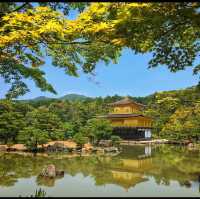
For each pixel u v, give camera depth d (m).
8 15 8.59
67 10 10.91
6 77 11.91
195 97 13.40
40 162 26.47
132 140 62.25
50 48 10.46
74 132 46.12
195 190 16.27
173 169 23.72
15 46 9.19
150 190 16.30
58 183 17.64
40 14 8.80
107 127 45.78
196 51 9.38
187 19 7.34
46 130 40.00
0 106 35.94
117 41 8.20
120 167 24.66
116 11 7.96
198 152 39.31
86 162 27.48
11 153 33.84
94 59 10.89
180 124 52.06
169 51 9.16
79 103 65.44
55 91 12.77
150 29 7.74
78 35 8.78
